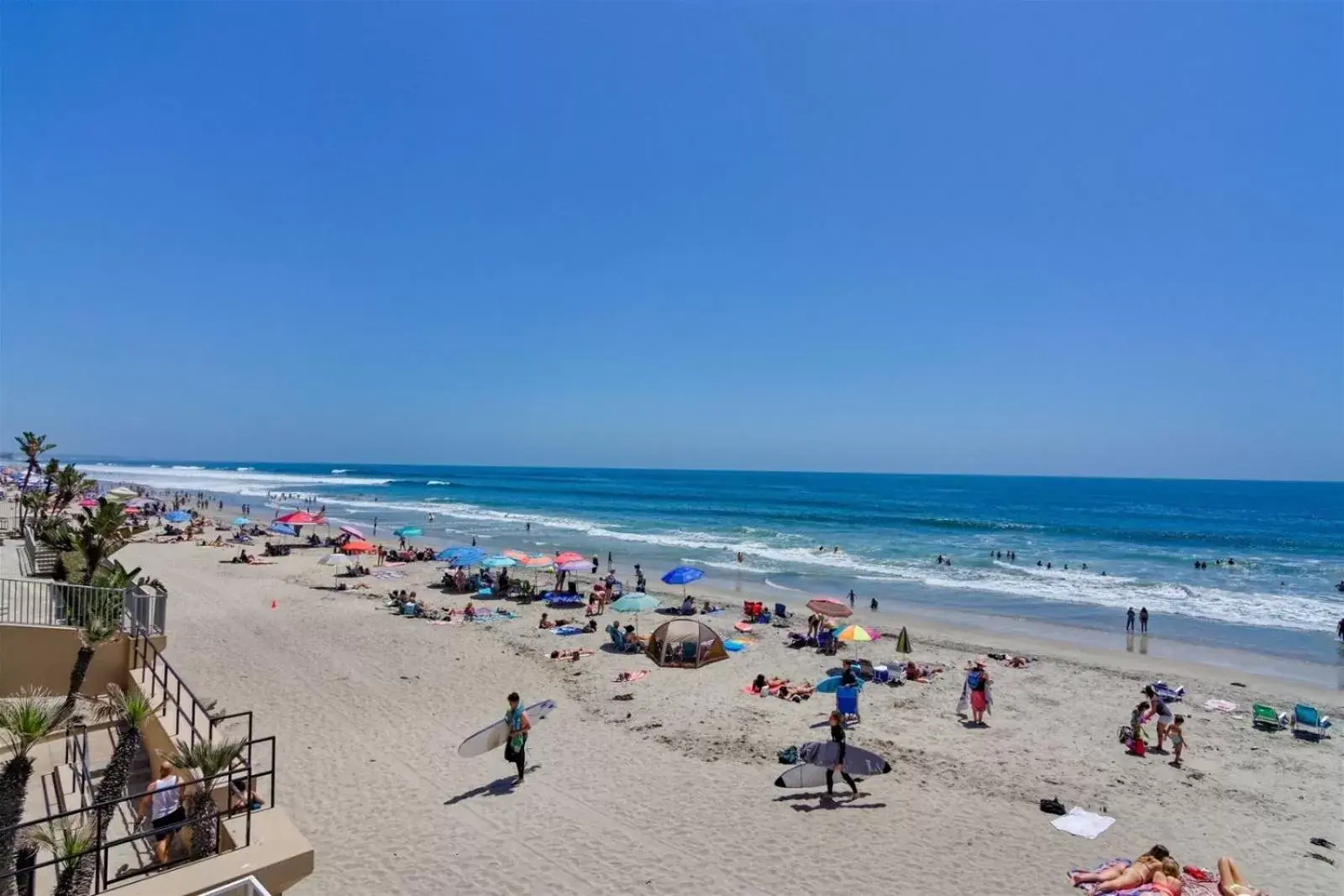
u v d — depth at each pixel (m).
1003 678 20.80
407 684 18.16
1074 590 37.75
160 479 149.50
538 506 94.69
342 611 26.41
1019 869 9.99
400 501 96.69
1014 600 35.09
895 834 10.95
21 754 7.77
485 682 18.59
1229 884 9.20
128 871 7.60
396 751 13.74
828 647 22.86
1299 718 16.84
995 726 16.55
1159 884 9.16
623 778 12.77
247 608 26.28
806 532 65.88
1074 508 109.94
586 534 59.91
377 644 21.94
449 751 13.85
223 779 8.19
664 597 32.94
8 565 19.80
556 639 23.62
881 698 18.42
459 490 129.88
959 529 71.44
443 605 29.08
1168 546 60.56
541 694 17.78
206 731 10.30
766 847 10.41
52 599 11.72
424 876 9.41
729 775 13.05
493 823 10.94
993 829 11.22
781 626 26.95
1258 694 20.30
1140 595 36.62
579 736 14.98
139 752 10.76
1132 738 15.26
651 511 87.94
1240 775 14.01
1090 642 26.75
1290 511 111.75
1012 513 97.00
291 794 11.72
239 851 6.84
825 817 11.45
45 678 11.13
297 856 6.92
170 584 30.16
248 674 18.34
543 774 12.86
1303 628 29.88
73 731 10.94
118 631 11.54
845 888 9.43
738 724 15.98
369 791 11.94
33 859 7.30
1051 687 19.98
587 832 10.73
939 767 13.83
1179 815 12.04
